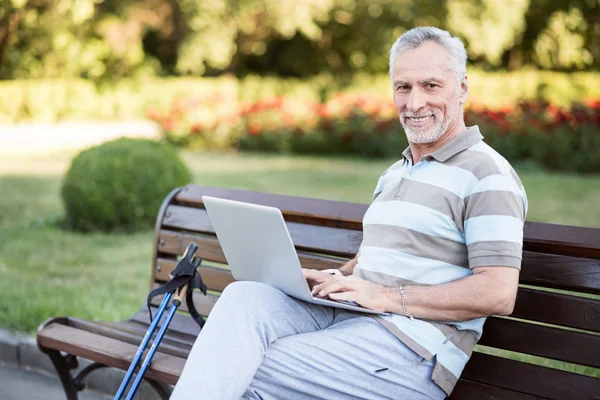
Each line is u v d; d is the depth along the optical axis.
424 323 2.35
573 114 11.57
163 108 15.99
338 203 3.02
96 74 18.38
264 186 9.39
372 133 12.88
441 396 2.38
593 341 2.36
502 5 15.33
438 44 2.50
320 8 15.61
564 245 2.42
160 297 3.35
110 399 3.64
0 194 8.75
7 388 3.75
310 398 2.38
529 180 9.77
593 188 9.03
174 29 18.61
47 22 16.98
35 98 15.88
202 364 2.26
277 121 13.51
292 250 2.31
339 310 2.56
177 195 3.46
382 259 2.46
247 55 19.72
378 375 2.34
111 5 17.78
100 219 6.96
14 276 5.39
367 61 18.66
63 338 2.97
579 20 17.11
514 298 2.26
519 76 14.16
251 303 2.37
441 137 2.53
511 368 2.47
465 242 2.38
